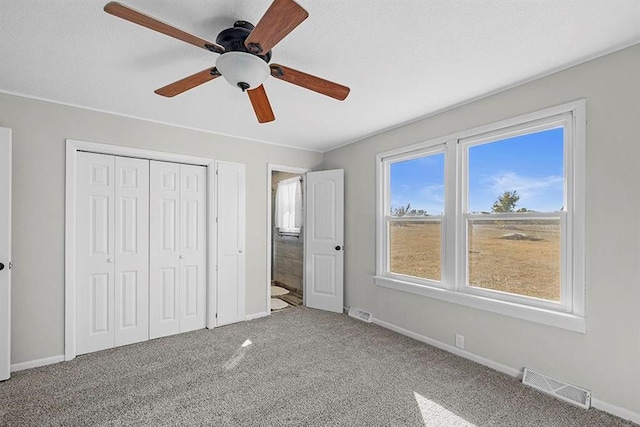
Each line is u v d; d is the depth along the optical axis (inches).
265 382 92.6
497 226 103.5
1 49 74.2
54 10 60.1
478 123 105.6
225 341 124.5
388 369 100.5
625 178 74.5
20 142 101.3
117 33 68.0
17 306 101.0
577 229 82.1
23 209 101.9
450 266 115.1
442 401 82.8
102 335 117.0
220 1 57.7
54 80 91.6
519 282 97.5
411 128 130.3
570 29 67.3
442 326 116.9
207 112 119.0
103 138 116.3
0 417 75.7
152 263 128.4
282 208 229.1
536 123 91.5
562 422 73.7
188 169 138.8
